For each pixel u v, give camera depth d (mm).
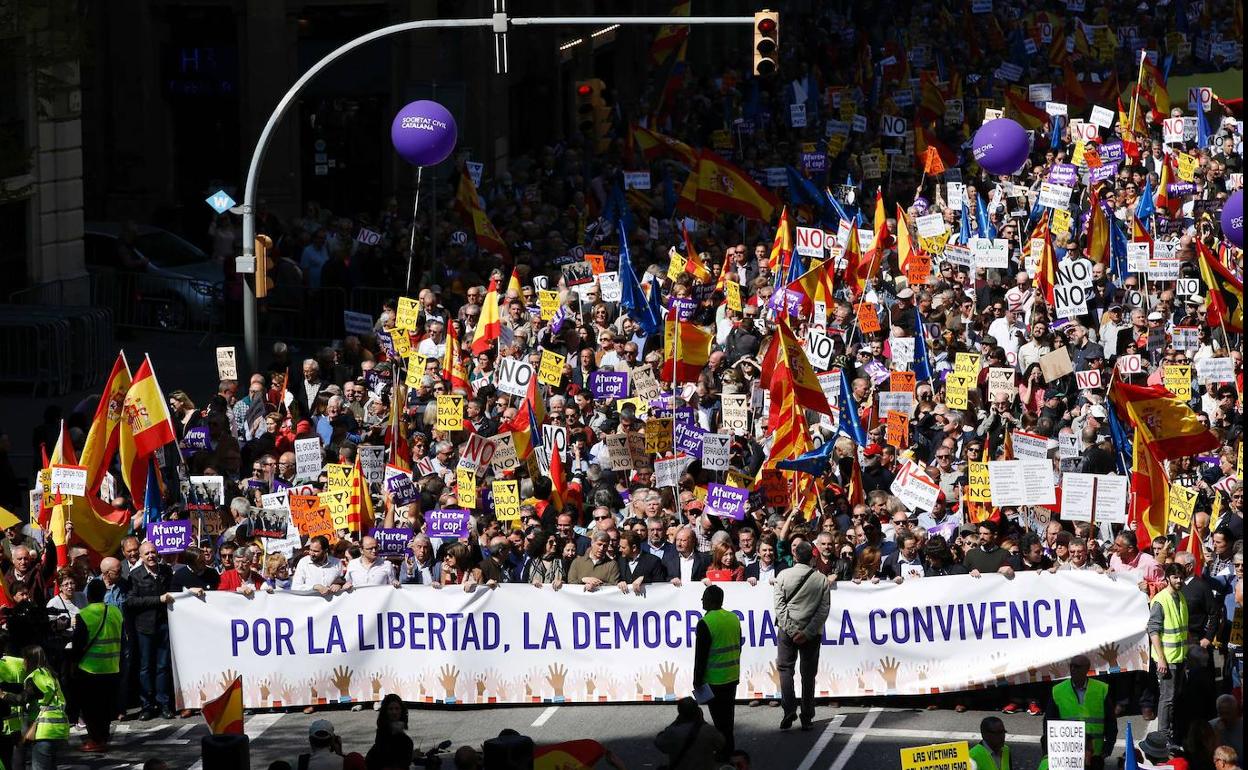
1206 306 27078
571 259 31172
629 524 19094
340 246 33625
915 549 18562
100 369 31094
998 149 33688
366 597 18344
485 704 18516
